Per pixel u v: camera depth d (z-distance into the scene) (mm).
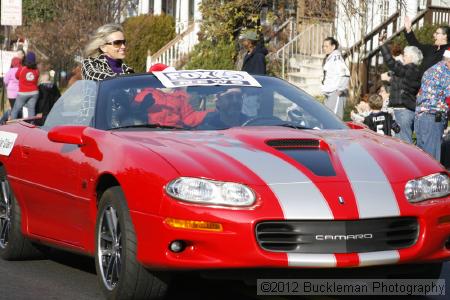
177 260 6609
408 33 16031
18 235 9078
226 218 6461
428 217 6770
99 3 31281
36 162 8547
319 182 6695
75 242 8008
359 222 6559
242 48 24828
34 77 20672
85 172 7578
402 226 6719
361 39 23766
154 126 7891
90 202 7512
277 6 26734
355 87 23125
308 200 6539
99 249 7395
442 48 15656
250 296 7531
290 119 8188
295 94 8547
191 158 6855
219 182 6602
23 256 9203
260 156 6953
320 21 25750
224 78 8539
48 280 8258
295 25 26609
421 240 6746
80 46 30859
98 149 7496
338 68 17766
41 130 8820
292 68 26000
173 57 29422
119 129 7871
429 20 24922
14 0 24203
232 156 6922
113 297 7125
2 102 27500
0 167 9391
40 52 31078
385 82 22172
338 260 6469
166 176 6695
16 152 8992
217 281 8078
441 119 14711
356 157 7074
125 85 8297
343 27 24500
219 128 7914
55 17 32406
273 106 8281
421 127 14797
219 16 25875
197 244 6562
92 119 8055
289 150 7129
